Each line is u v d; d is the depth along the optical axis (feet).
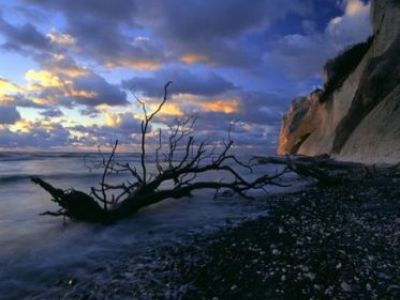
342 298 17.22
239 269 21.57
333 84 176.45
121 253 27.86
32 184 82.17
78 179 92.84
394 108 104.22
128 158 245.65
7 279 23.12
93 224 37.45
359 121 130.00
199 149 48.73
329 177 58.80
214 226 35.32
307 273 20.16
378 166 78.84
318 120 210.79
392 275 19.31
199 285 20.03
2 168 134.82
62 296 20.20
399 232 26.99
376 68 124.98
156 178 45.80
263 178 53.52
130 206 40.70
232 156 52.85
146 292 19.61
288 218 35.17
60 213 37.06
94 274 23.36
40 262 26.25
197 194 58.80
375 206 37.91
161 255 26.20
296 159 128.98
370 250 23.24
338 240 25.84
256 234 29.43
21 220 40.96
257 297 17.93
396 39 124.47
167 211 44.96
